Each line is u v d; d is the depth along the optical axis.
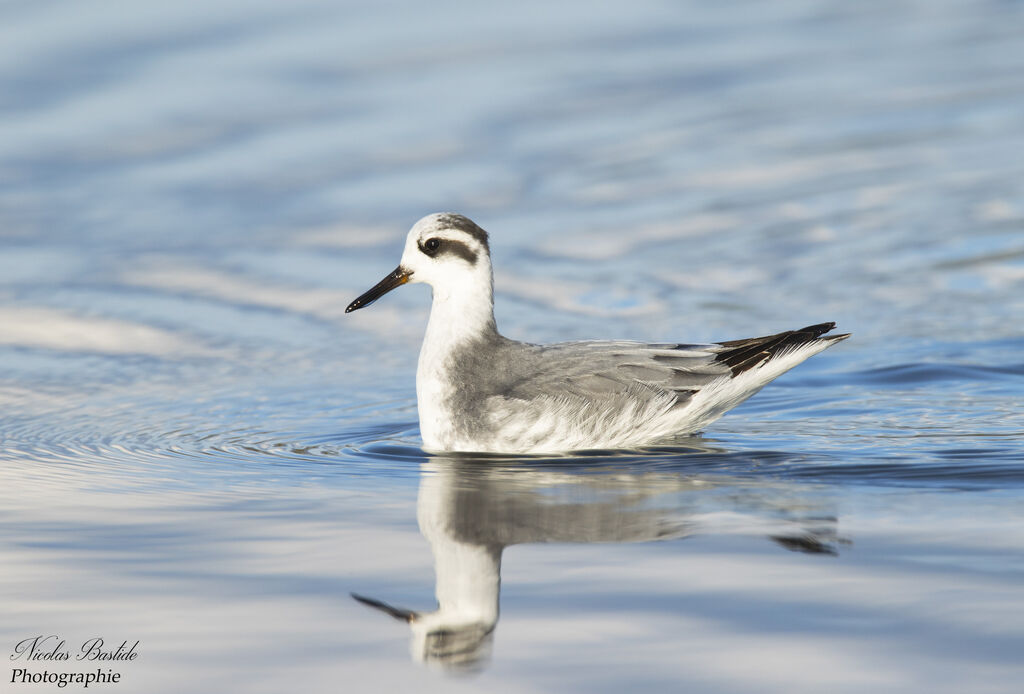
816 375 14.32
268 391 13.98
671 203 20.44
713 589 7.65
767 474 10.73
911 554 8.23
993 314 15.99
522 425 11.75
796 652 6.71
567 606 7.45
